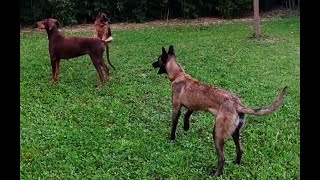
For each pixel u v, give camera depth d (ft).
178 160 9.24
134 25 27.53
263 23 26.40
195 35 22.99
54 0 26.73
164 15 29.25
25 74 15.51
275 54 18.39
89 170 8.91
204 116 11.70
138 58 17.90
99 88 13.91
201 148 9.87
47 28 13.85
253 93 13.38
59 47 13.91
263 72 15.70
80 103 12.71
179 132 10.74
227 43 20.63
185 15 29.14
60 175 8.73
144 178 8.61
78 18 28.07
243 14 30.37
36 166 9.07
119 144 10.00
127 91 13.65
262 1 30.66
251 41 20.99
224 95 8.68
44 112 12.03
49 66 16.71
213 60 17.39
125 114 11.83
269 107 8.09
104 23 18.03
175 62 9.93
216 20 28.63
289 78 14.96
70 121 11.37
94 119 11.51
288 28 24.25
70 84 14.46
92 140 10.19
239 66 16.47
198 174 8.75
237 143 8.94
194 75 15.25
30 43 21.45
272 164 9.04
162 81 14.76
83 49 13.82
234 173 8.71
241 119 8.48
